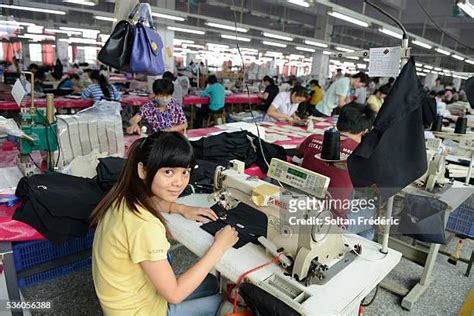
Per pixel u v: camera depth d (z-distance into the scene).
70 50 16.59
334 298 1.04
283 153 2.56
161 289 1.01
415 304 2.19
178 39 14.42
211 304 1.33
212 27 10.38
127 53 2.03
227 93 8.66
